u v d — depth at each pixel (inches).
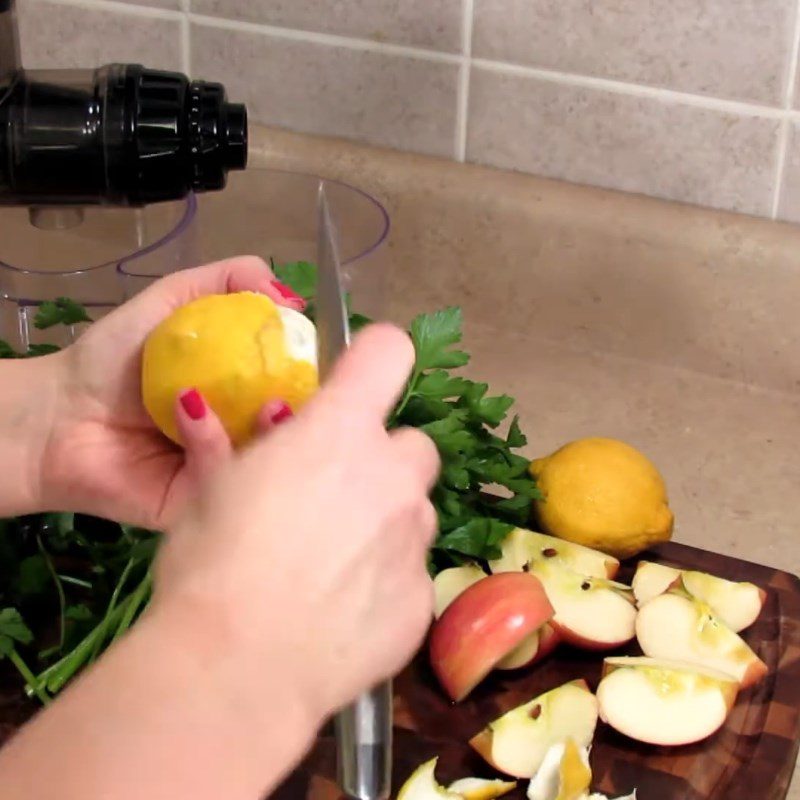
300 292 26.5
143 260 31.4
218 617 14.1
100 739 13.6
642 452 33.9
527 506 27.5
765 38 31.6
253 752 14.1
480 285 37.5
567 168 35.7
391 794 22.8
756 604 25.9
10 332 31.1
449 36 34.7
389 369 15.9
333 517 14.6
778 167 33.4
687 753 23.4
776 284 34.1
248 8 36.3
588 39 33.4
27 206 28.9
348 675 14.9
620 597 25.9
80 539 26.1
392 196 37.0
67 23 38.5
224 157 27.8
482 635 24.1
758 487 32.9
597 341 37.0
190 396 17.3
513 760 22.9
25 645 25.5
